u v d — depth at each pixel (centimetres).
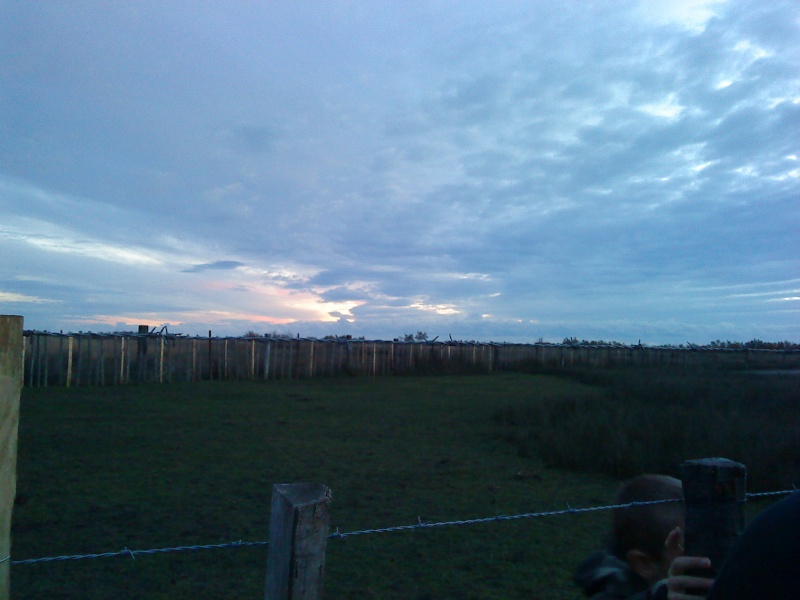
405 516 687
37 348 2061
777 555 131
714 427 980
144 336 2294
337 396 1922
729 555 144
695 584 211
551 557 576
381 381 2584
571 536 635
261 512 686
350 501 740
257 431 1222
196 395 1870
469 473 902
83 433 1154
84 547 571
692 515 253
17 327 207
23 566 527
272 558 222
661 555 246
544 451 1006
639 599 222
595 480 877
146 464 910
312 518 214
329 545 595
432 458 1003
